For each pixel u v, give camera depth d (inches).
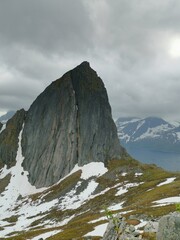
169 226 888.3
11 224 5969.5
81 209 5733.3
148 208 3284.9
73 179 7805.1
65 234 3302.2
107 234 1622.8
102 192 6309.1
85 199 6240.2
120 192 5816.9
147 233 1626.5
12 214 6781.5
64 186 7608.3
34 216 6245.1
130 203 4643.2
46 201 6993.1
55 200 6732.3
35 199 7450.8
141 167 7219.5
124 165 7706.7
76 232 3243.1
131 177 6697.8
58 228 4185.5
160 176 6318.9
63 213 5797.2
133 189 5748.0
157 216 2775.6
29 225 5684.1
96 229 3120.1
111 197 5718.5
